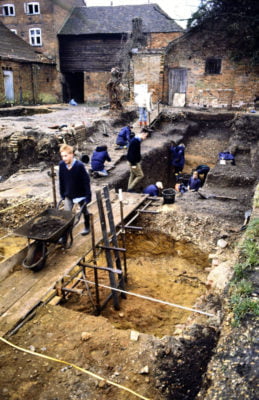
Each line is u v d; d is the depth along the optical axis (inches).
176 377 135.0
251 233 211.6
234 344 131.2
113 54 1296.8
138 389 130.3
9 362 143.1
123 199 337.1
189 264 280.4
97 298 204.5
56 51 1310.3
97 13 1359.5
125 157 512.1
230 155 539.8
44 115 772.0
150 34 1240.8
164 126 759.7
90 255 264.2
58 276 197.6
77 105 1231.5
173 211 317.7
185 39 847.1
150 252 298.8
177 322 208.1
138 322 205.5
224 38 813.9
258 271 173.9
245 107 847.7
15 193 369.4
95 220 278.2
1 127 538.0
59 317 173.0
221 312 162.4
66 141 512.1
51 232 202.5
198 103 886.4
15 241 333.4
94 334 160.9
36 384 132.9
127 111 784.3
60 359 145.4
